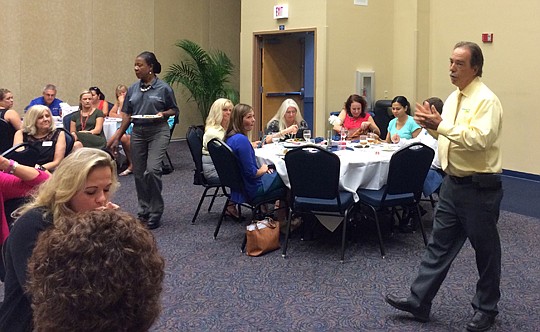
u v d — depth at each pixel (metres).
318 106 7.93
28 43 8.62
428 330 2.88
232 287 3.51
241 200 4.33
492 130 2.56
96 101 7.81
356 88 8.13
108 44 9.69
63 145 4.57
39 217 1.56
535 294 3.38
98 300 0.76
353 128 6.11
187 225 4.98
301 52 8.88
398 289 3.46
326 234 4.68
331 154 3.85
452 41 7.96
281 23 8.30
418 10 8.09
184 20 10.93
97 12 9.48
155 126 4.85
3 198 2.55
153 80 4.93
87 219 0.86
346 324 2.96
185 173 7.61
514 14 7.14
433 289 2.92
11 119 6.03
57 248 0.81
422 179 4.20
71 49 9.16
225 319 3.04
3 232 2.55
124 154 7.91
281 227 4.69
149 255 0.83
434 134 2.82
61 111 7.57
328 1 7.78
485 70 7.56
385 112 7.96
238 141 4.20
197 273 3.76
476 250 2.77
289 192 4.47
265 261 4.01
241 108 4.34
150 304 0.81
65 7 9.03
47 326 0.78
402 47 8.31
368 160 4.23
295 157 3.93
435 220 2.90
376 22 8.24
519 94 7.16
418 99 8.25
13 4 8.41
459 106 2.77
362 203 4.24
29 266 0.86
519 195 6.31
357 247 4.34
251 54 8.73
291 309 3.16
